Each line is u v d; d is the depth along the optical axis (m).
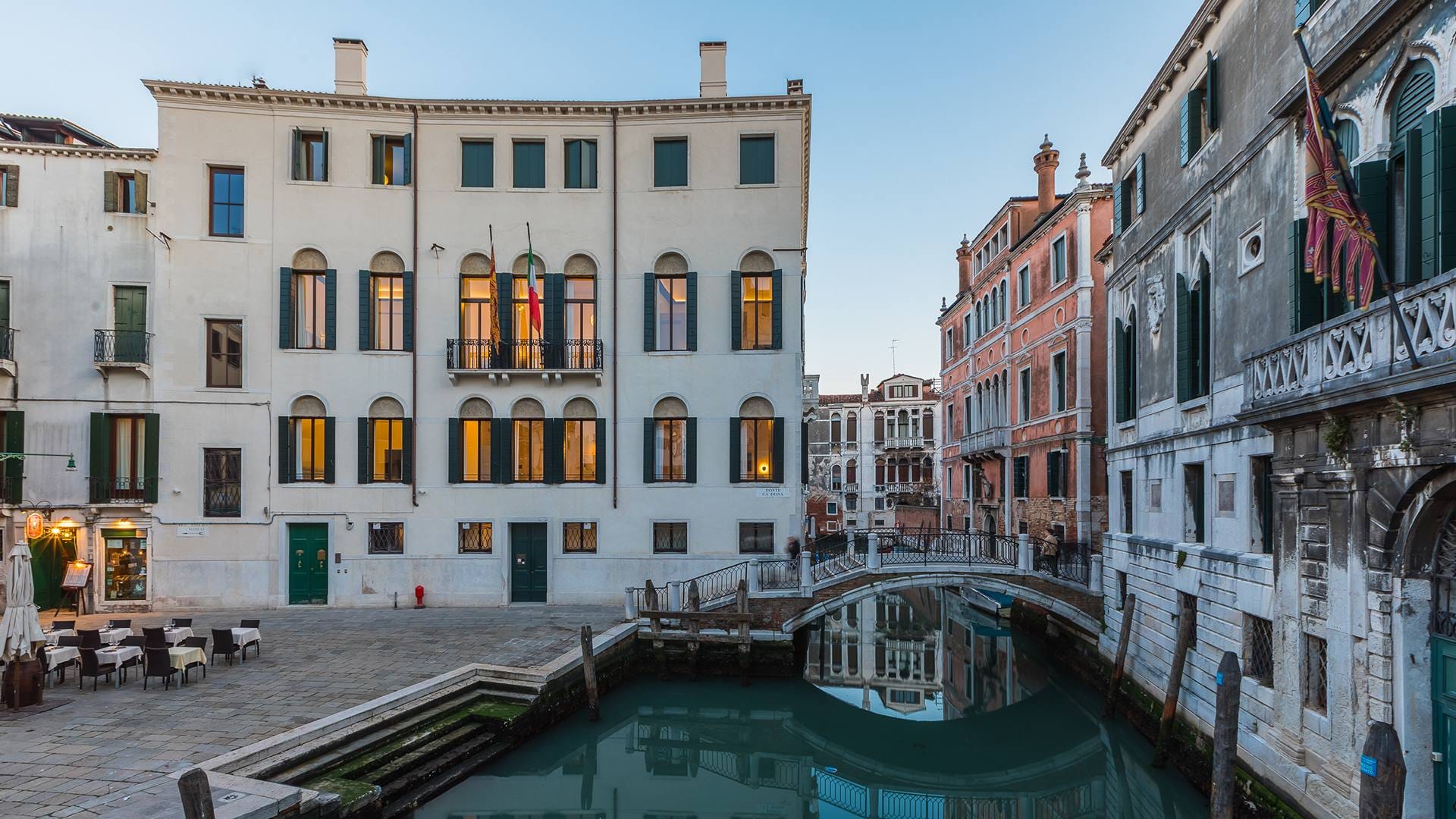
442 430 17.61
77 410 16.97
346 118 17.70
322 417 17.52
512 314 17.94
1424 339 5.80
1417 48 6.80
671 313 18.06
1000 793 12.55
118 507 16.88
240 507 17.23
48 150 17.12
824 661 20.72
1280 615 8.36
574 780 12.39
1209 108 10.90
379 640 14.17
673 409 17.80
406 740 10.02
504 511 17.56
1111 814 11.64
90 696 10.48
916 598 32.69
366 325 17.55
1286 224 8.72
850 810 11.98
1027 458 23.95
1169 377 12.34
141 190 17.30
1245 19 9.94
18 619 9.84
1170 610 11.91
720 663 15.82
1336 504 7.34
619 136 18.05
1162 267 12.75
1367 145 7.47
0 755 8.22
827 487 43.50
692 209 17.94
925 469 42.12
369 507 17.42
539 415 17.81
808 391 32.28
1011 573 16.16
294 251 17.56
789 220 17.81
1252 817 8.74
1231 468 9.95
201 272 17.31
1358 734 7.00
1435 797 6.32
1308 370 7.46
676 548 17.73
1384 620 6.69
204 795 5.86
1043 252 22.55
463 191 17.89
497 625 15.49
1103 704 14.85
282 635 14.52
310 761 8.87
